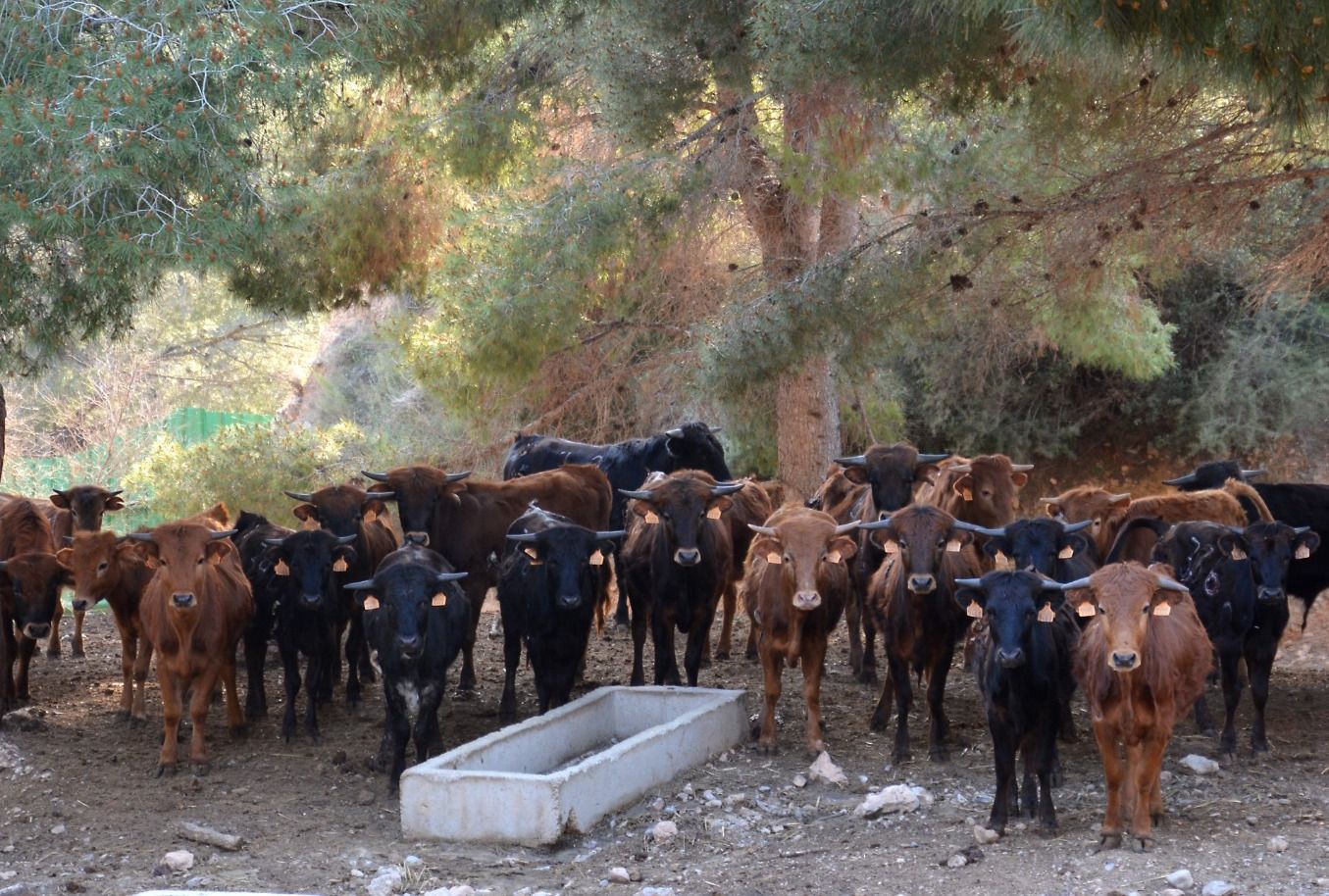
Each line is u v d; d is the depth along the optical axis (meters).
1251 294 15.09
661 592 11.12
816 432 18.08
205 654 9.70
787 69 11.09
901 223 14.60
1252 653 9.75
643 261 18.09
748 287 15.87
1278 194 12.64
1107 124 11.64
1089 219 11.94
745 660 13.56
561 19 15.55
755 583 10.21
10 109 8.65
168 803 9.06
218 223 9.30
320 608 10.48
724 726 10.01
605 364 20.94
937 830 8.06
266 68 9.62
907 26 10.79
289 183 11.62
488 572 12.48
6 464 24.66
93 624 16.19
